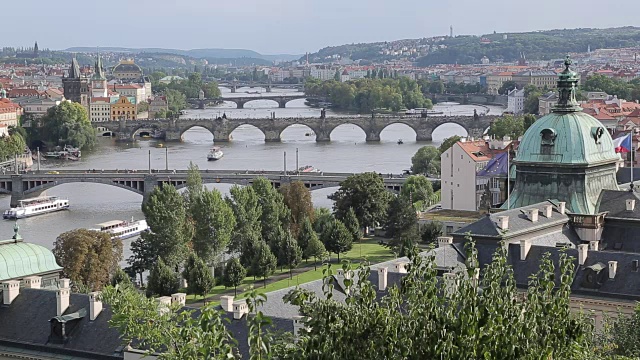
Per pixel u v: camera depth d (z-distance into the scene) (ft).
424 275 350.64
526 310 348.38
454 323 335.88
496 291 343.05
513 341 331.98
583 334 353.51
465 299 341.00
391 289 351.05
